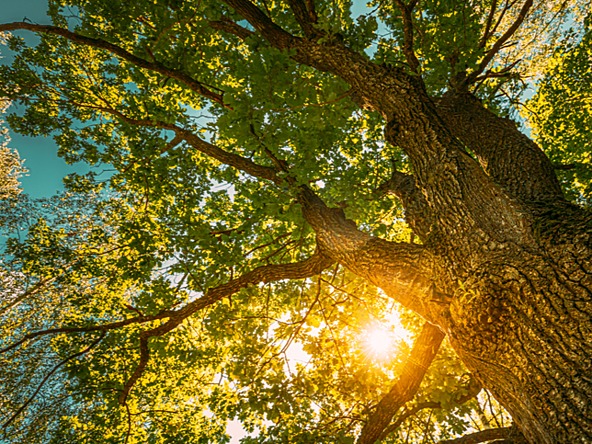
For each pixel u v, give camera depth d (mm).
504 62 7230
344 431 4156
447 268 1933
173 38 4188
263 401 3551
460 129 3764
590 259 1483
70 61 6129
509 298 1617
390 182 3760
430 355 4066
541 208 1972
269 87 2867
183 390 7547
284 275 3713
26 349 9016
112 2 4141
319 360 4480
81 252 6449
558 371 1391
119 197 7547
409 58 3459
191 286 4949
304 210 3480
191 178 5598
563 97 7176
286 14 4555
